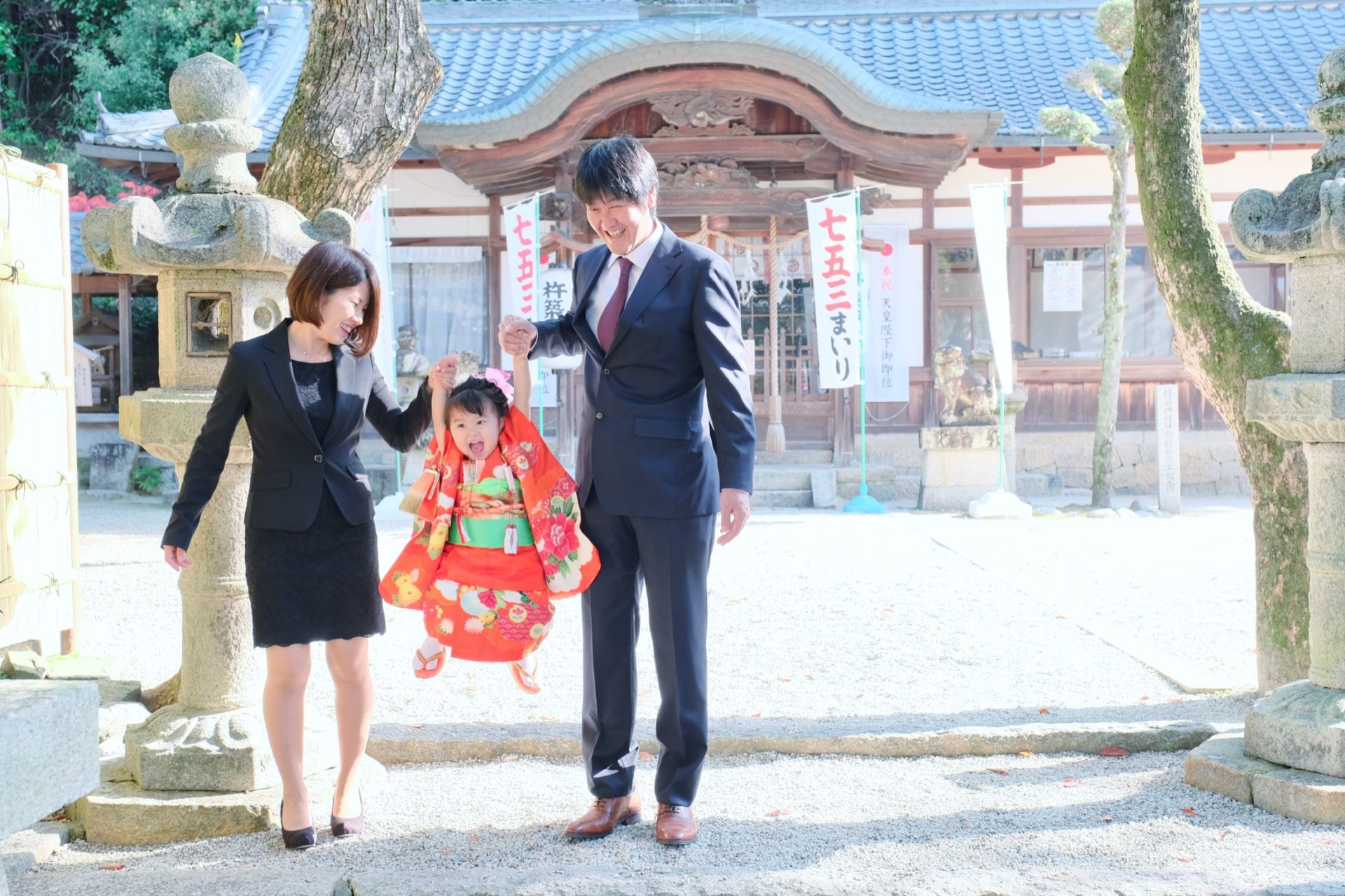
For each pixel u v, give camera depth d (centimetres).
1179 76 472
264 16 1709
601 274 346
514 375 342
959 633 602
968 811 350
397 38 443
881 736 410
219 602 370
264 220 349
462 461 337
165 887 293
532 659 345
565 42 1653
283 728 326
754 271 1420
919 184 1401
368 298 335
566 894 287
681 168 1335
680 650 328
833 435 1411
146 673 517
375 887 292
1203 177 479
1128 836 326
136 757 360
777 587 738
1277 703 363
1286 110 1354
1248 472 464
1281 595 448
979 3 1661
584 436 343
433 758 412
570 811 358
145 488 1373
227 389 324
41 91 2475
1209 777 366
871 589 728
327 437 330
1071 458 1419
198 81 374
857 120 1260
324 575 328
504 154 1297
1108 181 1421
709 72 1273
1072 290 1415
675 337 329
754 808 357
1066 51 1570
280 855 325
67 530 528
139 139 1363
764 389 1416
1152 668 520
